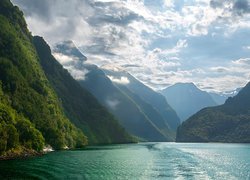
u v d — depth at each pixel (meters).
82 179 121.19
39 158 188.25
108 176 131.50
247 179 131.62
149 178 128.75
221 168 166.38
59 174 130.38
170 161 197.38
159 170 152.50
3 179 116.12
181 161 198.38
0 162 163.12
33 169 139.62
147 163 183.88
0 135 189.25
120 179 125.25
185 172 146.88
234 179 131.00
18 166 148.00
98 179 123.06
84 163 173.25
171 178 129.25
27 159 180.38
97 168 154.38
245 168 168.88
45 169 141.38
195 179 127.94
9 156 190.75
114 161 191.50
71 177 124.69
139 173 141.62
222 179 130.12
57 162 170.25
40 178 119.62
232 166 177.50
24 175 124.31
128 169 154.50
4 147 190.38
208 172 148.75
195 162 193.50
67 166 155.62
